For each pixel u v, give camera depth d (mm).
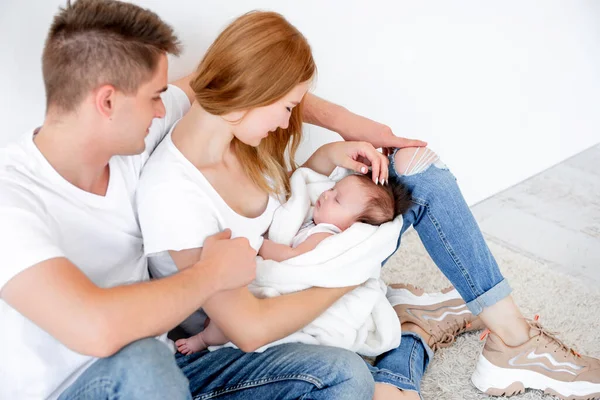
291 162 1607
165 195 1235
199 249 1239
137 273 1284
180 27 1647
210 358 1315
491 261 1556
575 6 2680
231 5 1729
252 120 1267
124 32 1055
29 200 1064
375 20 2051
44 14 1421
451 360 1702
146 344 1025
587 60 2775
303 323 1326
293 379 1224
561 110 2697
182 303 1057
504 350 1553
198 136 1281
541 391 1606
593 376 1545
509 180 2539
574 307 1874
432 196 1515
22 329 1092
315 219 1559
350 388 1227
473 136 2445
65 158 1120
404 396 1471
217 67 1213
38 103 1488
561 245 2195
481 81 2408
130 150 1153
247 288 1282
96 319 972
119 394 997
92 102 1065
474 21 2309
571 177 2600
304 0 1874
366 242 1415
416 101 2273
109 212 1220
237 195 1379
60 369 1131
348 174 1626
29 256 965
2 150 1110
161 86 1145
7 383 1097
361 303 1497
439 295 1757
